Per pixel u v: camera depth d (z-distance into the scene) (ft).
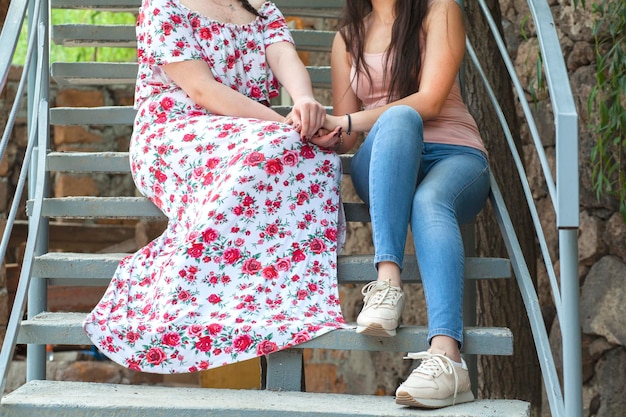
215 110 9.44
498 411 7.41
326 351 19.02
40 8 10.78
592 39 14.57
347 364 18.72
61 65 12.50
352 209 9.68
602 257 14.76
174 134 9.29
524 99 8.46
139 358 8.02
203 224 8.45
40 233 10.14
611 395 14.56
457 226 8.25
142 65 9.76
